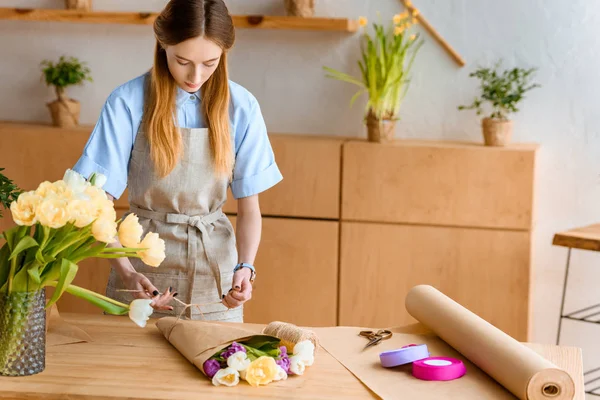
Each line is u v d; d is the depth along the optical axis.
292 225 3.51
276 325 1.80
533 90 3.58
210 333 1.73
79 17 3.65
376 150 3.42
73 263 1.60
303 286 3.54
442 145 3.43
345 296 3.52
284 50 3.73
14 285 1.59
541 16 3.53
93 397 1.53
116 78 3.87
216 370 1.63
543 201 3.63
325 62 3.71
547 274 3.66
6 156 3.64
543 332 3.70
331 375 1.69
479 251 3.39
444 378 1.66
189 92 2.25
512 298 3.39
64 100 3.71
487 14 3.57
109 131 2.22
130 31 3.83
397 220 3.44
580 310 3.64
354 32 3.66
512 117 3.61
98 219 1.54
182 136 2.24
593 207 3.58
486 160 3.34
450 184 3.38
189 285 2.31
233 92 2.31
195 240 2.30
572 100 3.55
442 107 3.65
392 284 3.48
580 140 3.56
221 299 2.34
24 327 1.61
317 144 3.46
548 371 1.53
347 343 1.88
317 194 3.49
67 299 3.68
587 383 3.65
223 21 2.04
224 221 2.39
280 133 3.78
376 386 1.62
